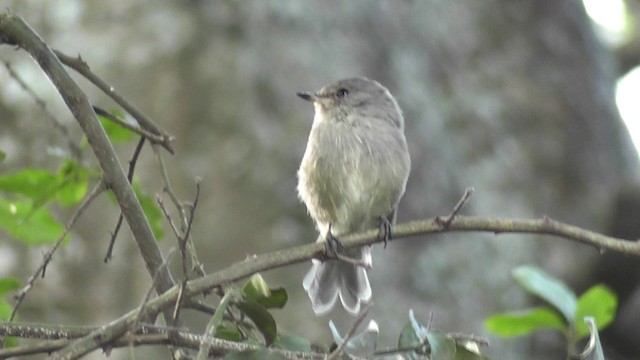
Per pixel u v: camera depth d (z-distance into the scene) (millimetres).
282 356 5098
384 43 15070
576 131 16281
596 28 18375
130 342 5156
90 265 12508
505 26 16641
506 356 13727
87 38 13672
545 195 15391
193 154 13117
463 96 15531
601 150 16422
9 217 6918
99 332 5348
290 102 13789
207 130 13289
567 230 6121
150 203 6953
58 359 5254
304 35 14289
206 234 12773
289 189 13234
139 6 13922
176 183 12875
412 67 15258
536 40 16812
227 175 13094
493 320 6906
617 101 17797
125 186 6168
